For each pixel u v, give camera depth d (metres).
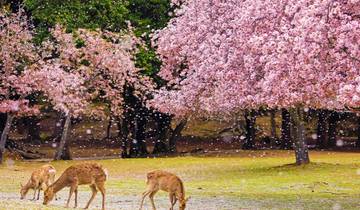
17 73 41.56
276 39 22.22
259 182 28.86
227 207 20.17
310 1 21.48
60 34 43.00
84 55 45.31
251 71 27.16
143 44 46.44
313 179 29.64
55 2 43.53
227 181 29.58
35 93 46.31
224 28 31.34
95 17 46.09
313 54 19.59
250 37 24.91
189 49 34.47
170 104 38.16
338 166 34.50
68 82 40.38
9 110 38.66
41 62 40.50
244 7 27.94
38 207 16.27
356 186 27.00
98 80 45.56
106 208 19.28
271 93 25.06
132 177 32.41
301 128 35.31
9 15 42.94
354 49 19.03
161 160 43.59
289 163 37.59
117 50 45.00
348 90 18.47
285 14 23.94
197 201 21.77
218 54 30.00
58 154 44.75
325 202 21.61
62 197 22.25
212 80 33.19
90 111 46.78
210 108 35.81
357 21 19.36
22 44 40.53
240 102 29.28
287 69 21.95
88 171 17.45
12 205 16.33
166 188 17.50
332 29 19.47
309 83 21.47
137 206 20.05
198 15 34.44
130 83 47.28
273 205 20.77
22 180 29.11
